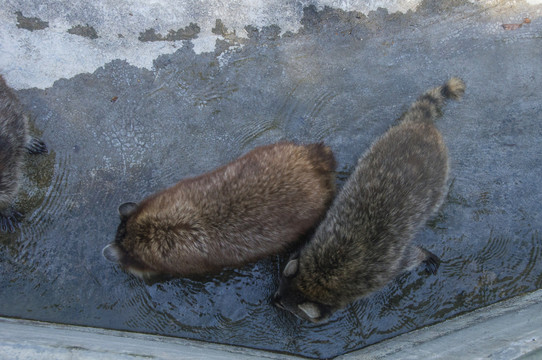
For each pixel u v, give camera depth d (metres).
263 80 1.99
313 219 1.80
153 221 1.75
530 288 1.93
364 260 1.72
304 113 1.99
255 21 1.99
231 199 1.73
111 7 1.96
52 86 1.96
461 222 1.96
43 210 1.93
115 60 1.97
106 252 1.80
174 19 1.98
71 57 1.96
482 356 1.53
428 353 1.66
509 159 1.98
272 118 1.99
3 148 1.78
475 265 1.94
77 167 1.95
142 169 1.96
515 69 2.00
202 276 1.92
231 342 1.90
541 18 2.00
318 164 1.81
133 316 1.91
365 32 2.00
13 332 1.67
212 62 1.99
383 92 1.99
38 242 1.92
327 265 1.73
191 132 1.98
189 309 1.91
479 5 2.00
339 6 2.00
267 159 1.78
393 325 1.92
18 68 1.95
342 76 2.00
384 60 2.00
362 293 1.76
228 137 1.98
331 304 1.77
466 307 1.93
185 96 1.98
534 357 1.52
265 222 1.75
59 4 1.95
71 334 1.76
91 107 1.96
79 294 1.91
